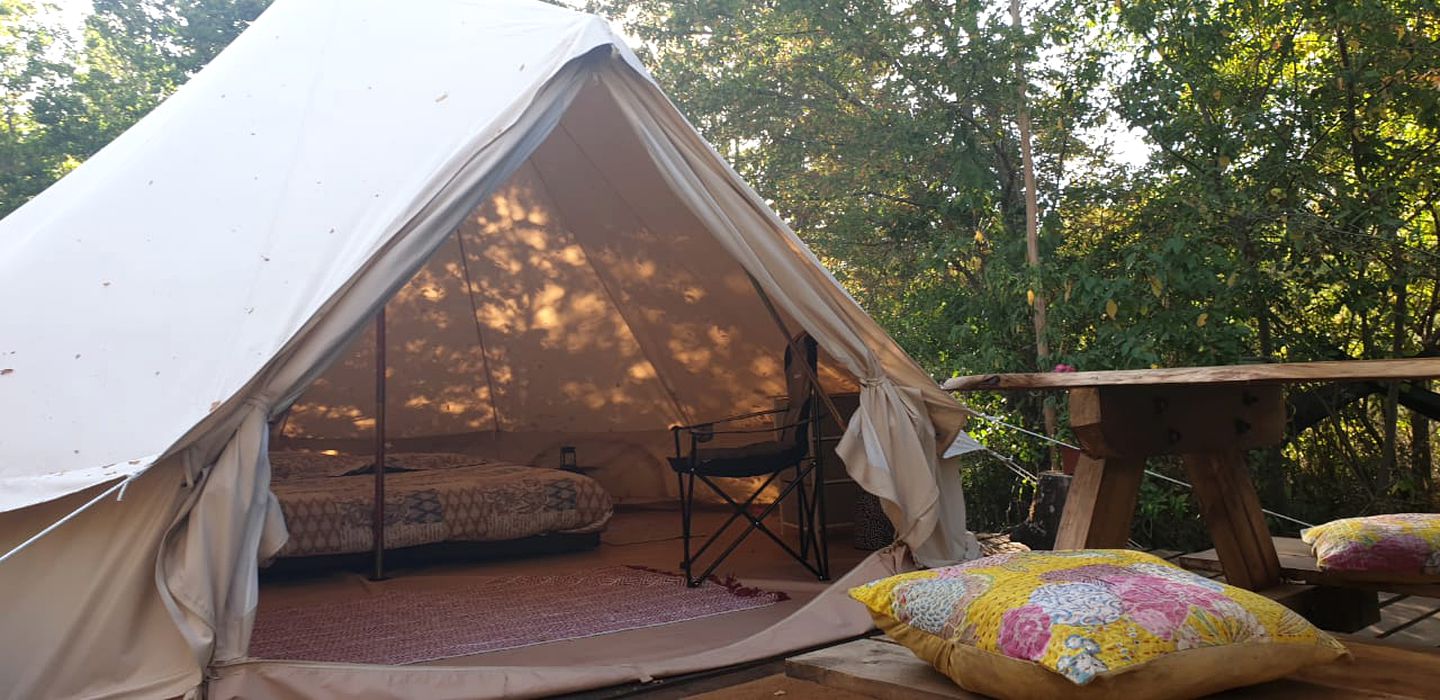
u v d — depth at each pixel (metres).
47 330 2.50
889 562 3.11
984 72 5.36
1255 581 2.19
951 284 6.34
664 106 3.06
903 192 6.59
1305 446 5.54
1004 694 1.31
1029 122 5.67
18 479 2.15
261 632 3.01
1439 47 4.56
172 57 10.09
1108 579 1.37
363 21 3.50
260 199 2.80
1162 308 5.00
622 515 5.66
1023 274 5.28
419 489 4.12
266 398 2.27
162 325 2.48
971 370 5.52
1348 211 4.65
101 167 3.30
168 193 2.90
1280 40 5.11
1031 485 5.86
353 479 4.50
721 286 4.66
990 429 5.60
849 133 6.51
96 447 2.21
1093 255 5.32
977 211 5.81
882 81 6.50
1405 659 1.47
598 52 2.96
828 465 4.63
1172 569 1.44
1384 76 4.73
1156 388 2.08
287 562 3.92
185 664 2.07
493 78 2.98
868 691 1.45
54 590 2.09
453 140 2.77
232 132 3.09
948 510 3.54
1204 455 2.18
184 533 2.15
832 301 3.31
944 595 1.46
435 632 2.95
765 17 6.64
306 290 2.43
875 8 5.88
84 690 2.05
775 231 3.21
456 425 5.84
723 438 5.66
